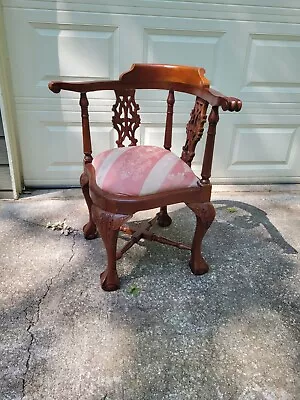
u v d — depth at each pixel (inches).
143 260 60.7
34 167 79.6
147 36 69.9
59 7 65.0
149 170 50.0
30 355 43.6
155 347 45.3
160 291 54.2
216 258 61.9
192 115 53.6
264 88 77.8
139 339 46.3
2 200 77.2
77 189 82.9
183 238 67.4
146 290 54.3
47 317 48.9
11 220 70.3
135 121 59.8
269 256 63.0
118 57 71.1
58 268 58.2
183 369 42.6
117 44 69.8
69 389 39.9
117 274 55.1
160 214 69.8
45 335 46.2
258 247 65.4
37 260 59.7
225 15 69.2
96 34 68.5
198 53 72.4
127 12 67.0
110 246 50.2
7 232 66.7
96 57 70.4
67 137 77.3
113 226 48.3
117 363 43.1
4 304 50.7
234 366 43.2
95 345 45.2
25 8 64.3
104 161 53.6
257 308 51.9
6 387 39.9
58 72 70.7
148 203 47.9
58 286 54.4
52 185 82.4
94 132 77.7
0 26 64.3
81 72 71.4
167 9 67.6
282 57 74.7
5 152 73.0
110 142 79.3
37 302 51.3
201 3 67.6
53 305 50.9
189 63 73.3
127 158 52.9
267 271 59.3
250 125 81.3
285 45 73.7
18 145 76.2
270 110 80.0
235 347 45.6
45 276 56.3
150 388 40.4
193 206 51.6
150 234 60.6
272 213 76.9
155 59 72.2
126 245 59.6
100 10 66.2
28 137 76.0
